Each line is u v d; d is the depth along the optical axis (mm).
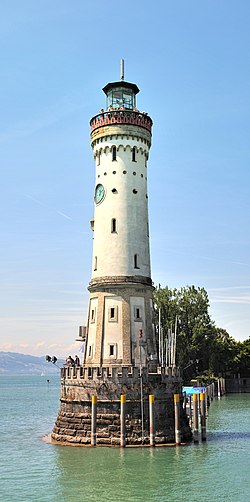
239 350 175250
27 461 56812
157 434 61312
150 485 46719
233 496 43750
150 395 60531
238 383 173375
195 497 43500
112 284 68875
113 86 77250
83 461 54500
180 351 133500
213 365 153250
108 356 67000
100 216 72688
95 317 69562
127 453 57188
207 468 51906
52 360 70562
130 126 73188
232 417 99188
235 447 61812
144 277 70750
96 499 43344
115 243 70500
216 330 157500
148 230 74438
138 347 67438
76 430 62250
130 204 71938
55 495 44594
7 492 45750
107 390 61312
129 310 68312
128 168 72875
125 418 60500
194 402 63906
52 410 138875
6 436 79500
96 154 74938
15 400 191250
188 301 140375
